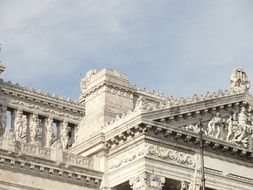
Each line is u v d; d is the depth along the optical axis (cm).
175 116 8838
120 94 10100
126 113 8981
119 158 8856
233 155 9212
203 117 9150
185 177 8719
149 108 8644
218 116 9262
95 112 9931
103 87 10012
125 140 8806
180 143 8831
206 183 8875
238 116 9456
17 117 10700
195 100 9050
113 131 8869
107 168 8956
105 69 10131
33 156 8631
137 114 8581
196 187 8731
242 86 9588
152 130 8638
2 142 8550
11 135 8631
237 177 9131
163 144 8706
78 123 11200
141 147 8606
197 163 8844
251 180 9238
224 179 9031
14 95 10756
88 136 9388
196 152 8906
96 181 8925
